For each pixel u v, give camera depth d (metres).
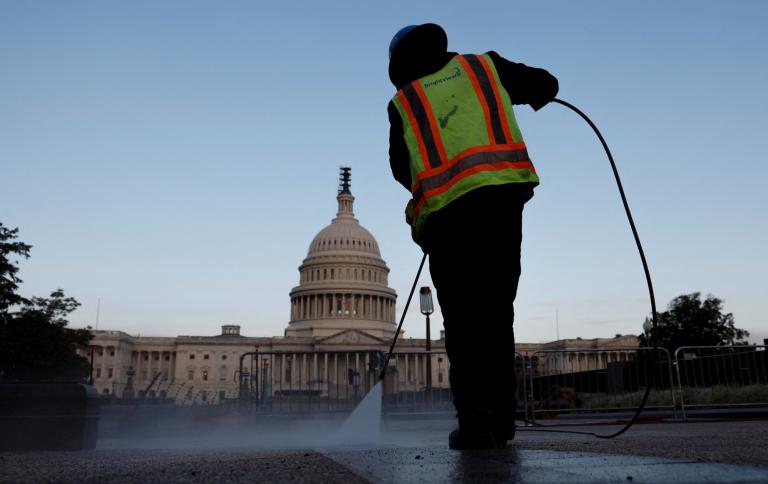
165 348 131.62
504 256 3.79
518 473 2.25
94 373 121.62
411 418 19.97
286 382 21.69
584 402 18.64
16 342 48.22
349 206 151.12
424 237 4.00
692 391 16.70
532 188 3.88
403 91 4.11
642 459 2.66
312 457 3.25
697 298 85.44
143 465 2.97
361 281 133.00
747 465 2.34
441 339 108.56
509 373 3.95
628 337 114.94
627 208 4.87
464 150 3.75
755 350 17.16
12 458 3.93
